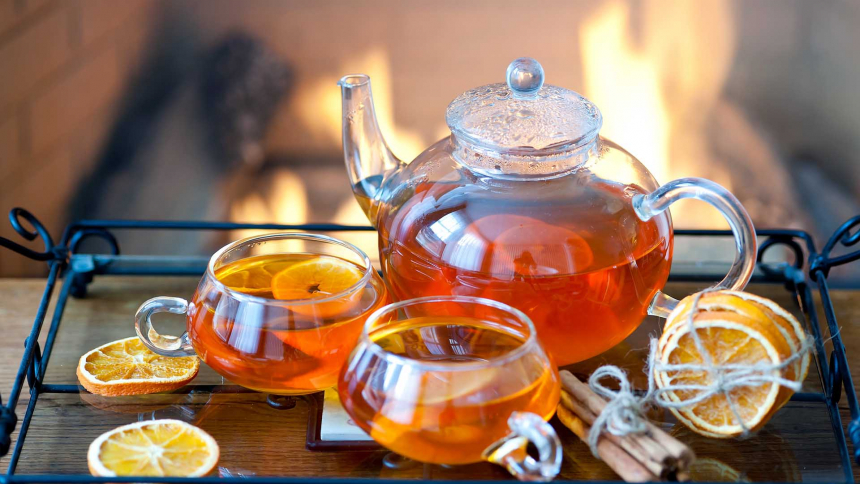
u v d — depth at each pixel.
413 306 0.63
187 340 0.68
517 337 0.61
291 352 0.62
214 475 0.62
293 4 1.13
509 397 0.58
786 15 1.14
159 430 0.64
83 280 0.80
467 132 0.64
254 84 1.17
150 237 1.23
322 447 0.64
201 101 1.17
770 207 1.23
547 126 0.63
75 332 0.76
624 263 0.63
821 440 0.65
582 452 0.64
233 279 0.66
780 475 0.63
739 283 0.65
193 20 1.13
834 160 1.19
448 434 0.57
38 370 0.69
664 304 0.67
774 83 1.17
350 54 1.16
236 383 0.66
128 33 1.13
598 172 0.65
